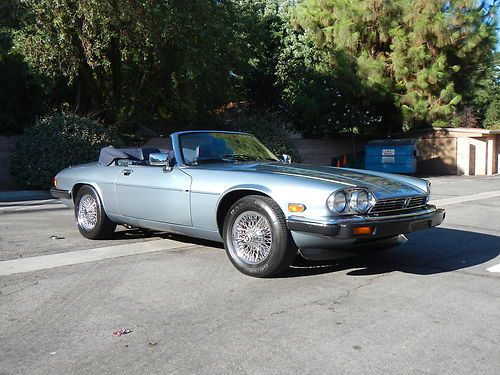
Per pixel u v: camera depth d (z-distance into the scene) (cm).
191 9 1730
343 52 2477
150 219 643
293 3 2880
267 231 525
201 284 518
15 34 1631
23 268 577
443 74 2402
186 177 594
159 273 558
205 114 2166
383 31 2447
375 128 2736
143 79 1866
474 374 330
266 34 2514
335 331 397
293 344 374
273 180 525
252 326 407
